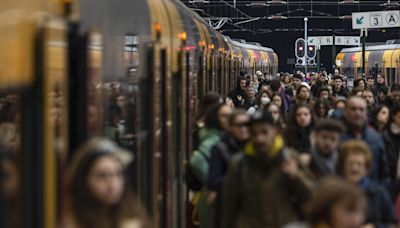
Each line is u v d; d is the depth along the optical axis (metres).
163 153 14.09
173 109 15.78
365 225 11.23
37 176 6.93
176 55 16.41
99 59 9.22
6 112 6.82
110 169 6.75
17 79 6.73
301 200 11.08
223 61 38.56
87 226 6.67
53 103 7.42
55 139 7.43
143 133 11.97
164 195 14.01
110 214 6.86
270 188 11.13
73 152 8.06
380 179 14.80
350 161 11.36
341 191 7.69
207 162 15.27
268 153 11.15
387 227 11.56
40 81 7.08
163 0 15.57
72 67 8.22
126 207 6.99
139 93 11.70
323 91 27.16
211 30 32.81
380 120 18.27
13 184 6.60
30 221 6.82
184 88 18.08
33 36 7.02
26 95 6.88
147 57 12.42
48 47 7.30
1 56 6.51
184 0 33.69
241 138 13.60
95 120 8.88
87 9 8.82
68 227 6.71
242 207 11.35
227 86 42.25
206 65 26.86
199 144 16.17
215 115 15.50
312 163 12.88
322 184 7.88
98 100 9.08
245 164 11.27
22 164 6.82
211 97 17.50
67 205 6.88
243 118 13.54
